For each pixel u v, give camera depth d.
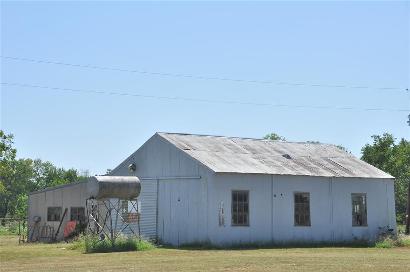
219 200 31.39
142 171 35.44
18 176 122.25
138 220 34.78
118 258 24.17
